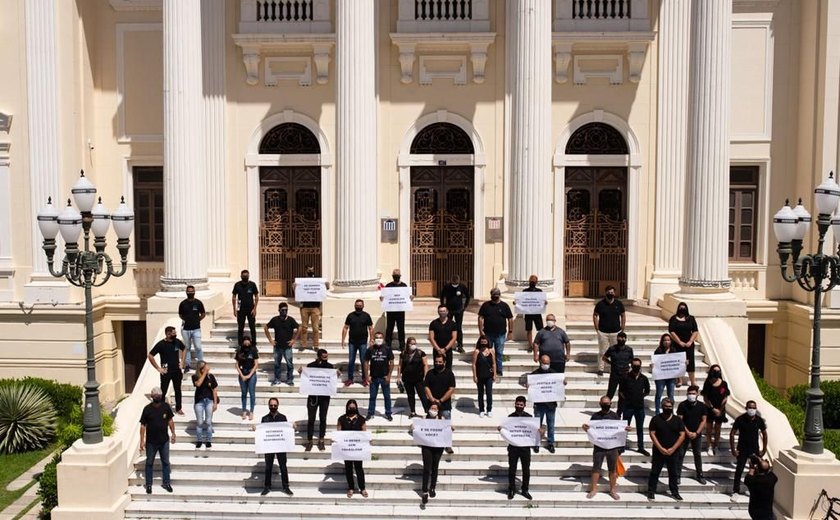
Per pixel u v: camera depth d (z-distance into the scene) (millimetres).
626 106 19141
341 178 16406
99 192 19641
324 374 12750
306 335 16234
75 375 18547
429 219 19656
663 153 19094
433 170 19562
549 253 16625
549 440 12969
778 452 12531
